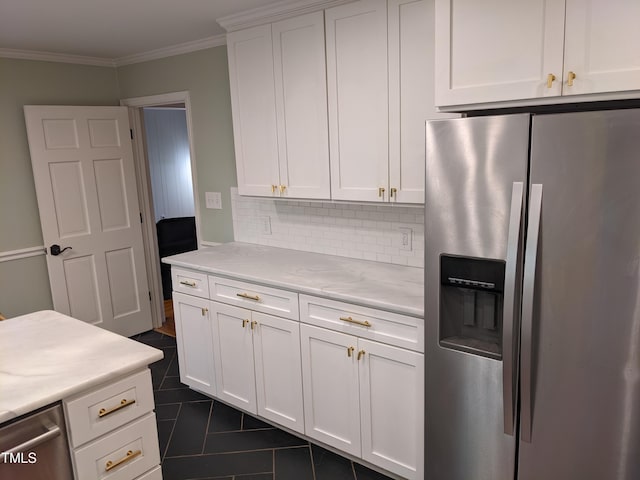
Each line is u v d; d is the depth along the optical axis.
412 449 2.20
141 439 1.78
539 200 1.58
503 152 1.64
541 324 1.65
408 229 2.73
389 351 2.17
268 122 2.91
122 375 1.70
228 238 3.80
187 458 2.60
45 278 3.83
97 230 4.01
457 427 1.96
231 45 2.99
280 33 2.72
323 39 2.54
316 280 2.53
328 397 2.47
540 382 1.69
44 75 3.73
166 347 4.09
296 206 3.25
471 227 1.76
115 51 3.77
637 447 1.56
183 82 3.77
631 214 1.45
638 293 1.48
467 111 1.98
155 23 2.99
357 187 2.58
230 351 2.91
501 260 1.71
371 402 2.30
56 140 3.71
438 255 1.86
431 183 1.83
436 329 1.93
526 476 1.81
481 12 1.80
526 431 1.75
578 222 1.54
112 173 4.06
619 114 1.43
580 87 1.65
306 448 2.65
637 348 1.50
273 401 2.75
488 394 1.84
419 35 2.23
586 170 1.50
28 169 3.69
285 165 2.88
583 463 1.67
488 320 1.89
